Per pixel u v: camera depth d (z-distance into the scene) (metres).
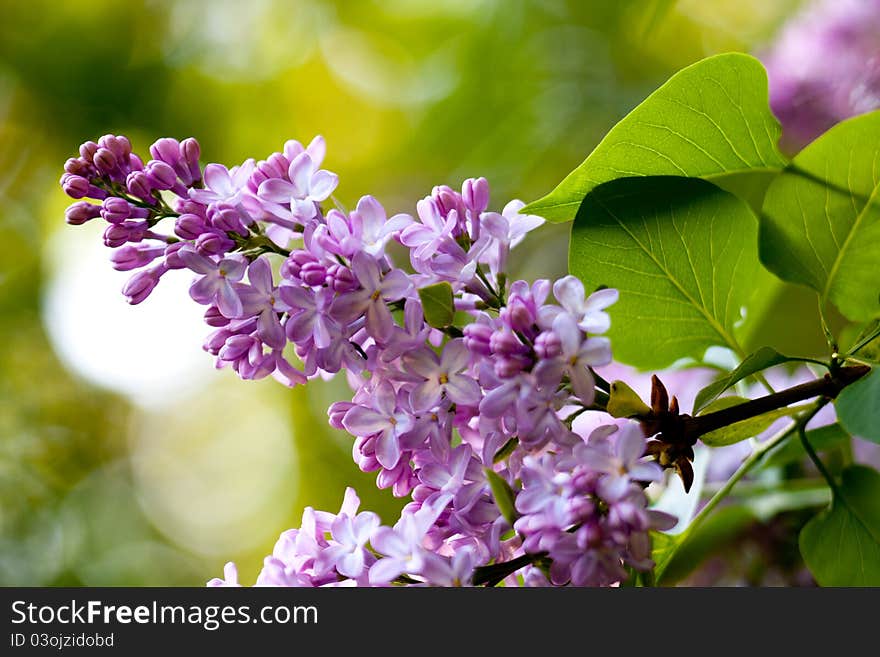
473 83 1.30
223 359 0.67
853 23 0.94
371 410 0.65
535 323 0.64
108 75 1.48
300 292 0.65
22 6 1.45
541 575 0.64
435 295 0.65
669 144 0.70
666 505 0.74
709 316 0.71
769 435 0.77
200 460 1.90
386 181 1.49
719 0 1.29
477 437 0.66
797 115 0.97
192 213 0.66
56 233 1.74
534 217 0.68
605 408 0.66
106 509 1.76
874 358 0.69
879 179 0.68
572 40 1.27
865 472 0.70
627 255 0.69
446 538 0.65
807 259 0.69
